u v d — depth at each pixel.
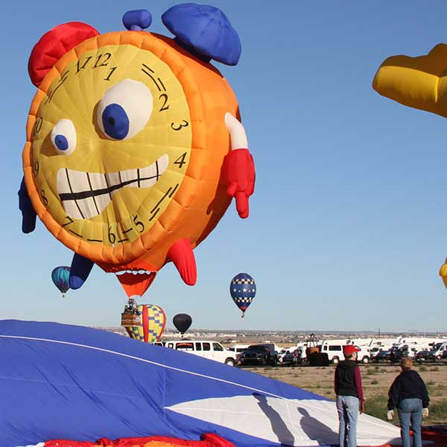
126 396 9.48
